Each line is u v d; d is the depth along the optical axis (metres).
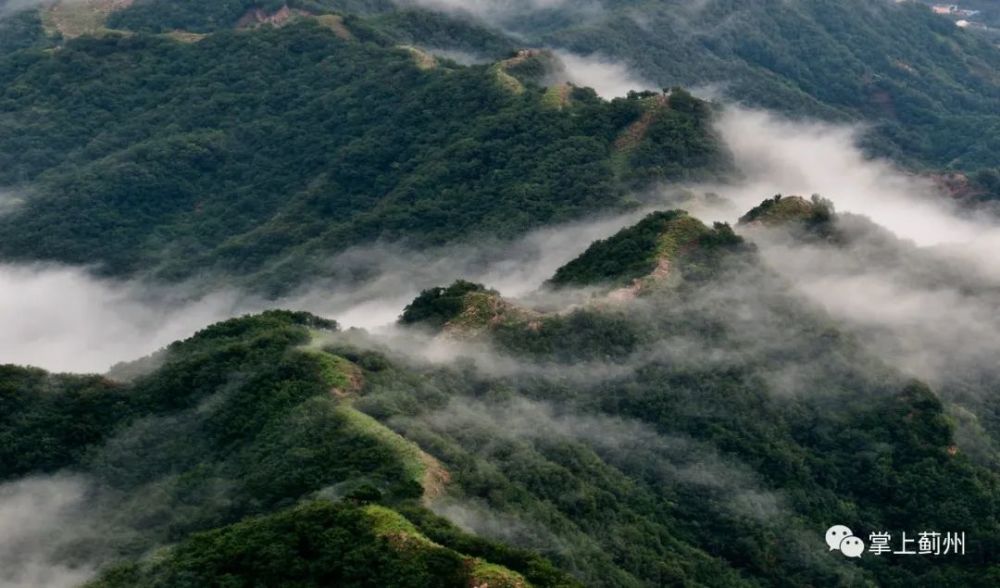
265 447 66.56
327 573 52.19
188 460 70.00
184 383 76.06
